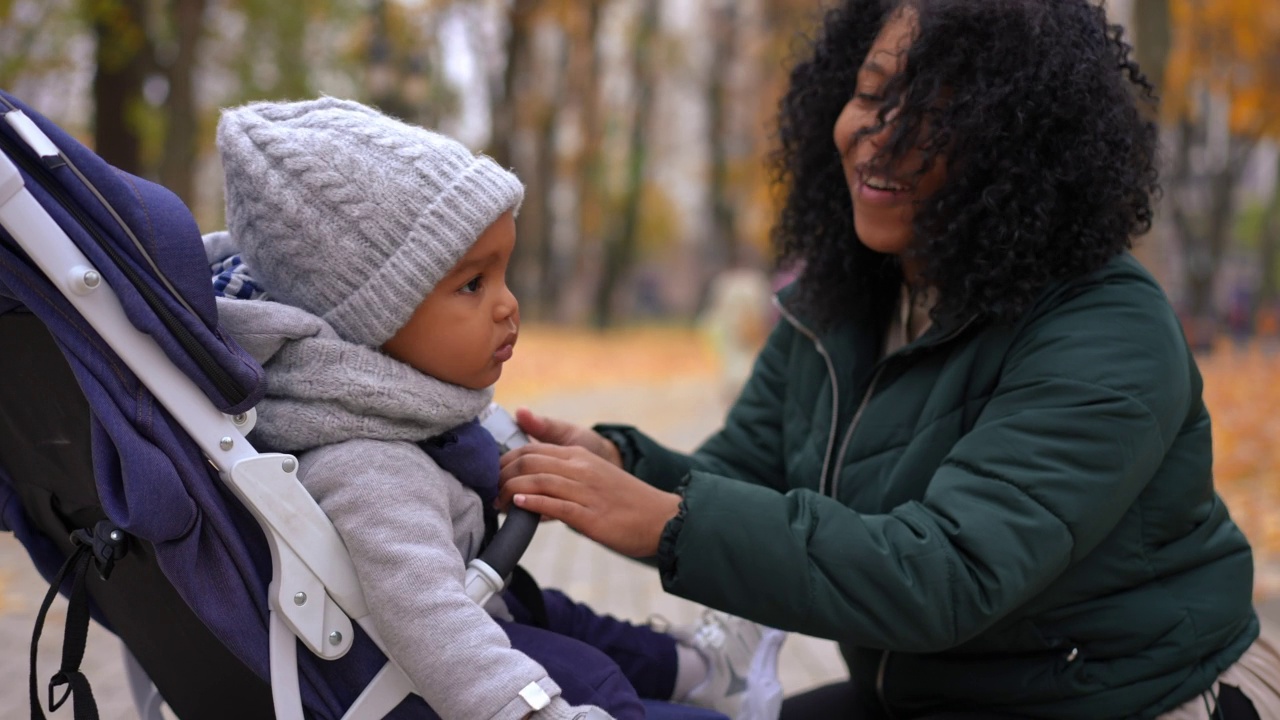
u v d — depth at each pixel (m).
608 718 1.50
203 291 1.47
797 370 2.39
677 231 55.53
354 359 1.66
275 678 1.52
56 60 13.51
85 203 1.41
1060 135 1.97
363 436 1.65
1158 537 1.94
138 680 1.94
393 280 1.69
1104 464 1.77
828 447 2.16
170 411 1.46
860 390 2.18
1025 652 1.94
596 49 29.36
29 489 1.71
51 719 3.26
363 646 1.58
